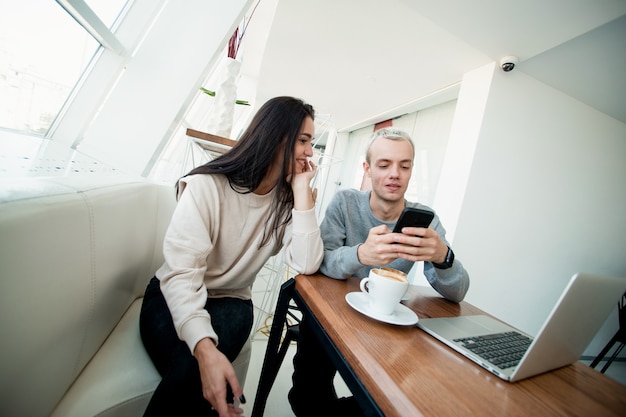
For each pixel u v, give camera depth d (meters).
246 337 0.75
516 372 0.39
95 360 0.64
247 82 4.64
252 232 0.84
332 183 5.14
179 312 0.58
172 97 1.27
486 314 0.71
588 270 2.46
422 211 0.63
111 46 1.09
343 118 4.33
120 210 0.69
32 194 0.42
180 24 1.27
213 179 0.77
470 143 1.98
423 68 2.30
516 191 2.07
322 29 2.13
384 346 0.43
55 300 0.46
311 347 0.81
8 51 0.76
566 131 2.20
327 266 0.74
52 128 1.12
